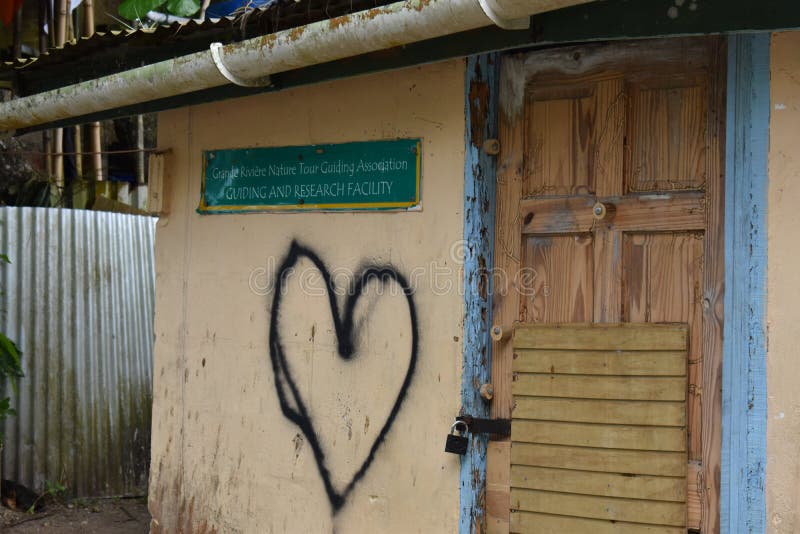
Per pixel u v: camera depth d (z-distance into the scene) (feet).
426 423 11.52
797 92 9.53
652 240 10.59
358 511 12.05
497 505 11.34
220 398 13.60
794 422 9.43
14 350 16.30
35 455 17.94
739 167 9.81
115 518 17.48
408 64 11.04
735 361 9.76
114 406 19.08
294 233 12.89
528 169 11.36
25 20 23.88
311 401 12.60
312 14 11.76
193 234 14.07
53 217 18.53
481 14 9.26
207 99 13.16
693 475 10.19
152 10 20.12
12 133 15.60
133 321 19.60
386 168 12.01
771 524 9.53
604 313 10.82
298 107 12.89
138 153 24.89
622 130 10.78
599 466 10.58
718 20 9.06
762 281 9.64
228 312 13.60
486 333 11.44
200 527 13.65
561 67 11.18
